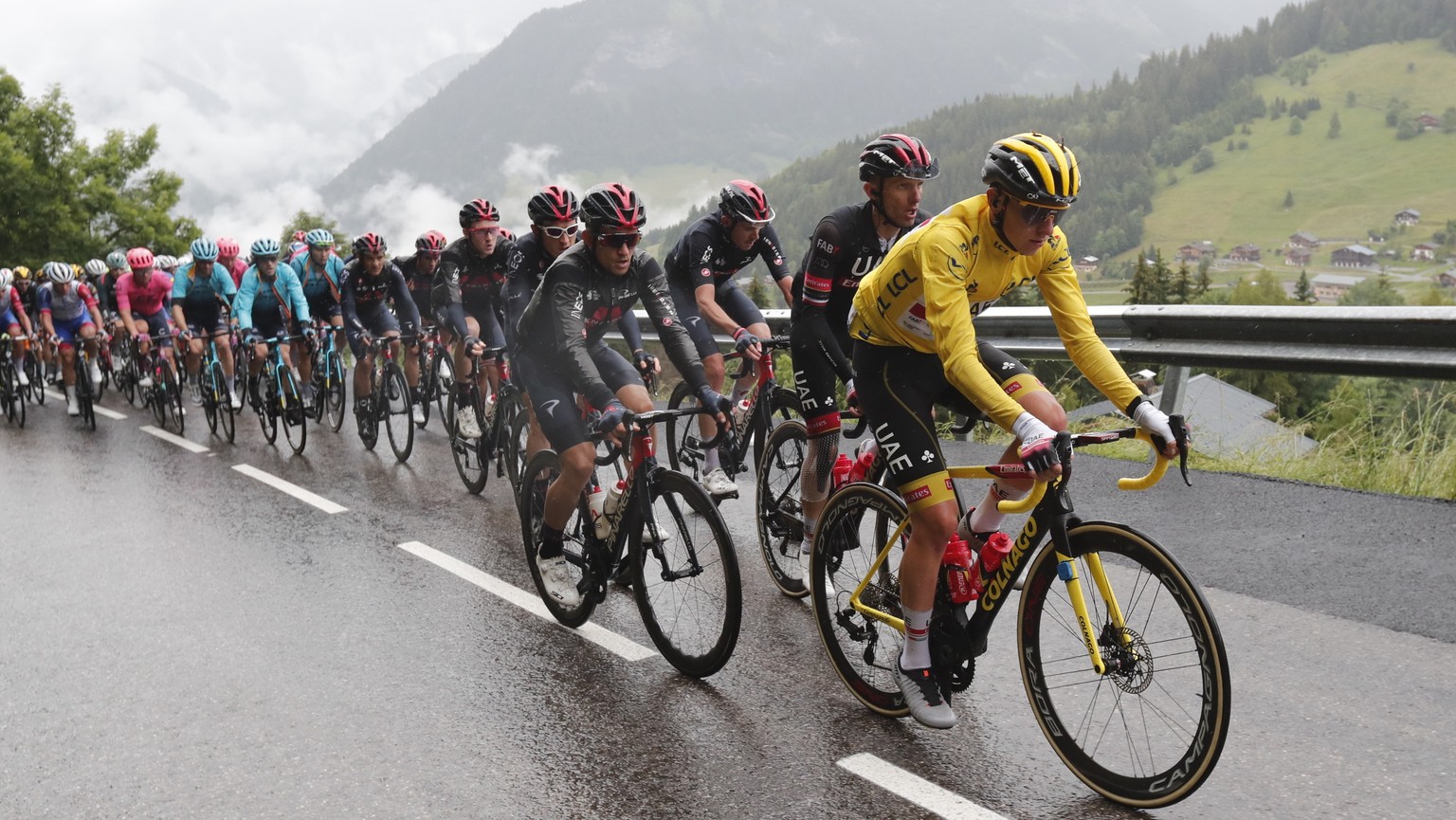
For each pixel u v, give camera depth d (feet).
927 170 13.00
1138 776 9.08
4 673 13.12
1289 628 12.23
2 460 27.61
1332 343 18.02
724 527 11.59
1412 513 15.69
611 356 13.73
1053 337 23.61
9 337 33.04
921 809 9.24
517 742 10.85
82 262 139.33
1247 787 9.14
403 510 20.66
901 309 10.12
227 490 22.94
